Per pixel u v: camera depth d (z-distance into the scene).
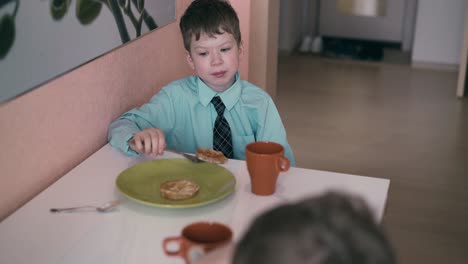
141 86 1.74
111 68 1.53
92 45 1.38
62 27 1.24
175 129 1.65
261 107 1.62
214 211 1.15
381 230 0.45
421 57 4.93
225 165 1.37
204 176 1.29
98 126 1.50
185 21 1.55
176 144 1.66
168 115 1.62
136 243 1.04
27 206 1.16
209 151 1.39
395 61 5.11
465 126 3.61
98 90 1.47
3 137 1.12
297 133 3.46
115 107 1.58
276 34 2.94
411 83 4.50
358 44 5.54
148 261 0.98
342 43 5.43
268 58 2.79
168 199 1.18
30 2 1.12
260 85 2.80
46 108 1.25
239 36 1.59
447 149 3.26
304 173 1.32
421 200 2.67
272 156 1.17
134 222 1.11
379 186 1.27
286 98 4.08
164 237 1.06
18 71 1.11
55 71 1.23
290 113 3.79
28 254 1.00
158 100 1.61
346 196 0.47
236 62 1.57
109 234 1.07
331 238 0.43
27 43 1.12
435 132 3.51
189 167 1.33
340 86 4.40
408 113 3.82
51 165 1.30
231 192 1.22
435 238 2.36
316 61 5.11
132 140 1.40
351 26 5.60
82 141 1.42
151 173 1.30
